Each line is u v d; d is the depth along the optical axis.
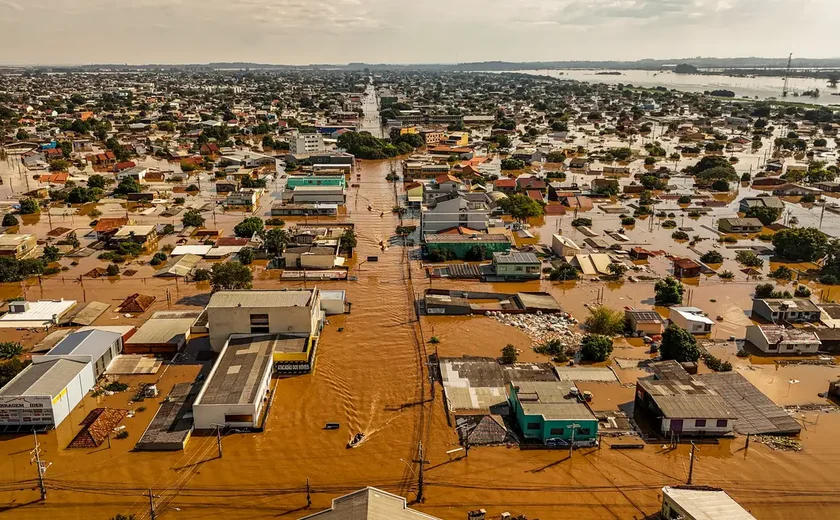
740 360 76.19
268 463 56.25
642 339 81.44
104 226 124.69
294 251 109.25
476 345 79.94
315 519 42.34
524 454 57.62
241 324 74.56
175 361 73.81
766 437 60.03
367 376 71.75
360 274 106.62
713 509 47.03
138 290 97.62
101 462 55.81
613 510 50.81
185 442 58.47
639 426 62.06
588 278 105.12
